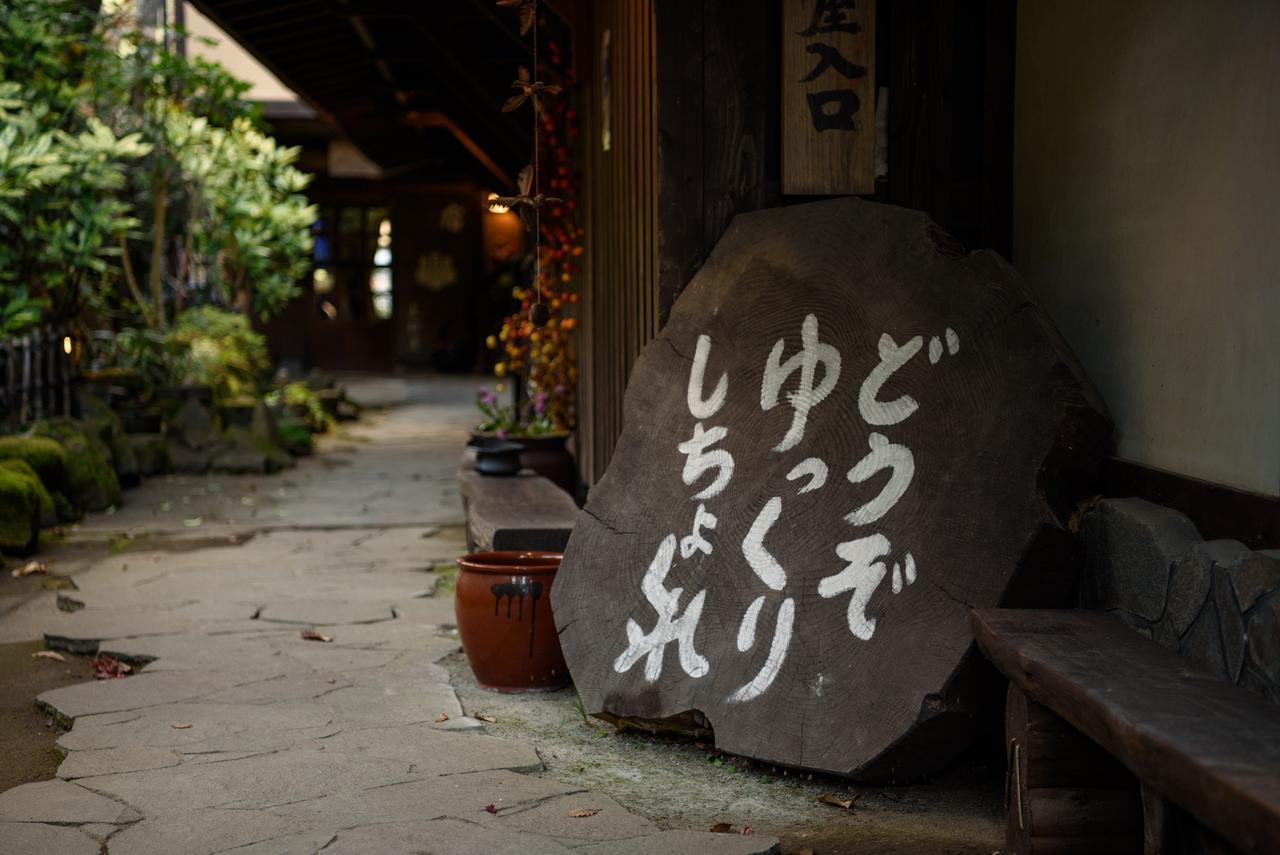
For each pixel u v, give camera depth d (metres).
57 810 3.62
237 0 10.36
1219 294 3.52
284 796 3.73
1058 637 3.37
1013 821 3.37
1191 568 3.33
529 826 3.50
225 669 5.17
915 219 4.40
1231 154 3.46
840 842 3.49
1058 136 4.64
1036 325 3.96
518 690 4.89
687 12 4.94
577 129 8.91
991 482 3.85
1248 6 3.38
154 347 13.27
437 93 14.17
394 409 20.05
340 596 6.70
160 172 13.19
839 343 4.38
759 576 4.17
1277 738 2.56
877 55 5.05
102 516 9.50
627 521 4.58
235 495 10.66
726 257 4.80
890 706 3.66
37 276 11.27
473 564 4.88
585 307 8.64
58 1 11.55
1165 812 2.84
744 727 3.93
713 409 4.57
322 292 28.12
